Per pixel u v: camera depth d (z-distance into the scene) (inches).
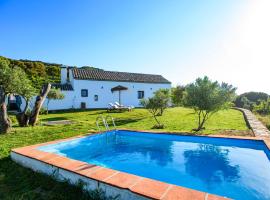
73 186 155.9
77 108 1085.1
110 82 1192.2
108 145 365.4
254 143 291.4
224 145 308.8
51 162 183.6
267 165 238.8
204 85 394.3
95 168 166.4
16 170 201.2
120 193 129.7
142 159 287.0
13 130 423.5
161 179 214.7
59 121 615.5
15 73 480.4
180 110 943.0
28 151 228.5
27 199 141.9
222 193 178.2
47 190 156.3
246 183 196.5
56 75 1822.1
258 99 1161.4
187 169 242.2
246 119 576.1
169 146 348.8
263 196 171.8
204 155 291.6
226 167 240.4
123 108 905.5
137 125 526.0
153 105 517.7
